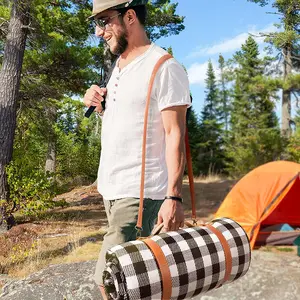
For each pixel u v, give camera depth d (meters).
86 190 17.00
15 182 9.86
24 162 10.34
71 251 7.43
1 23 11.41
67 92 13.89
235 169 26.98
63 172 22.00
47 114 13.35
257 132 29.86
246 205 7.71
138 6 1.83
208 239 1.59
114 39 1.85
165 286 1.42
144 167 1.75
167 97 1.74
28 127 14.03
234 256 1.62
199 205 12.07
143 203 1.79
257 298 4.22
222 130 39.34
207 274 1.53
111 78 1.97
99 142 25.47
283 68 21.84
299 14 19.38
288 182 7.57
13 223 10.16
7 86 10.14
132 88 1.80
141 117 1.79
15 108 10.29
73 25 13.19
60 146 22.66
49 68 12.02
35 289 4.24
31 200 10.14
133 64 1.83
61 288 4.23
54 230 9.37
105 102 1.98
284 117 22.91
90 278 4.46
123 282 1.41
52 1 13.12
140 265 1.40
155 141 1.79
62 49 11.49
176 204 1.67
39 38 11.41
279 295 4.26
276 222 8.05
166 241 1.51
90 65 13.49
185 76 1.81
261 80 21.69
